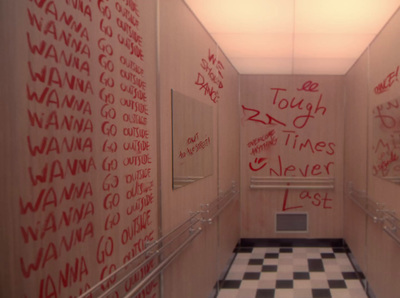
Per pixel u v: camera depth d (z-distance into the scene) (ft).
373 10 9.03
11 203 2.22
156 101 4.77
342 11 9.03
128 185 3.83
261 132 12.80
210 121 8.01
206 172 7.60
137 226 4.09
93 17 3.04
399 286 6.10
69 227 2.71
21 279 2.27
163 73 5.03
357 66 10.15
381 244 7.37
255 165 12.82
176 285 5.65
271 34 10.50
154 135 4.68
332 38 10.57
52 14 2.50
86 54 2.93
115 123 3.49
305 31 10.28
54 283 2.54
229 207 10.77
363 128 9.23
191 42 6.52
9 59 2.18
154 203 4.69
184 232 5.86
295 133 12.66
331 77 12.42
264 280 9.57
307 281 9.44
